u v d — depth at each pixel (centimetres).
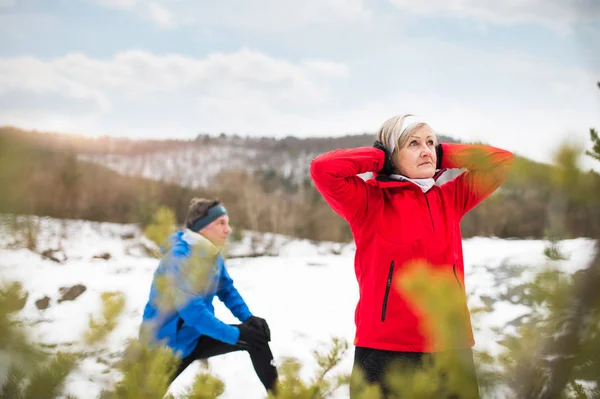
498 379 96
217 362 411
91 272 745
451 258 220
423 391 108
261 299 639
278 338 480
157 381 140
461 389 97
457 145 233
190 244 239
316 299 634
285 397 140
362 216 227
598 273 89
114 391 135
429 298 92
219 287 300
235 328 266
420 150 225
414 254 215
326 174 218
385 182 226
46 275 666
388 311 209
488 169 212
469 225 950
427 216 221
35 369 124
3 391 120
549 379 93
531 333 94
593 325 90
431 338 96
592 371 91
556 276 91
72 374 130
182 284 238
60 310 534
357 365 214
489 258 648
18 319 127
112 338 139
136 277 728
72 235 1008
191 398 153
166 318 250
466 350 98
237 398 347
